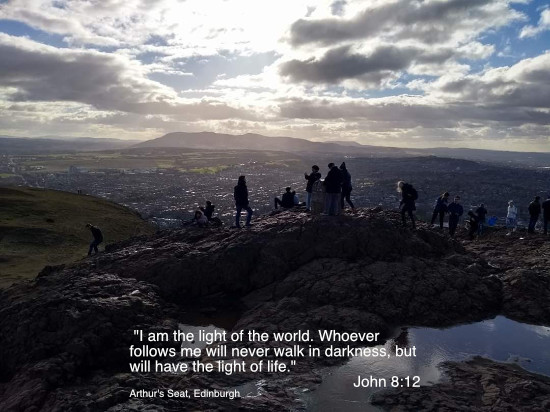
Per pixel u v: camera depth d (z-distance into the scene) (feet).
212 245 67.10
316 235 66.28
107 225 163.43
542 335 49.80
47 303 47.75
